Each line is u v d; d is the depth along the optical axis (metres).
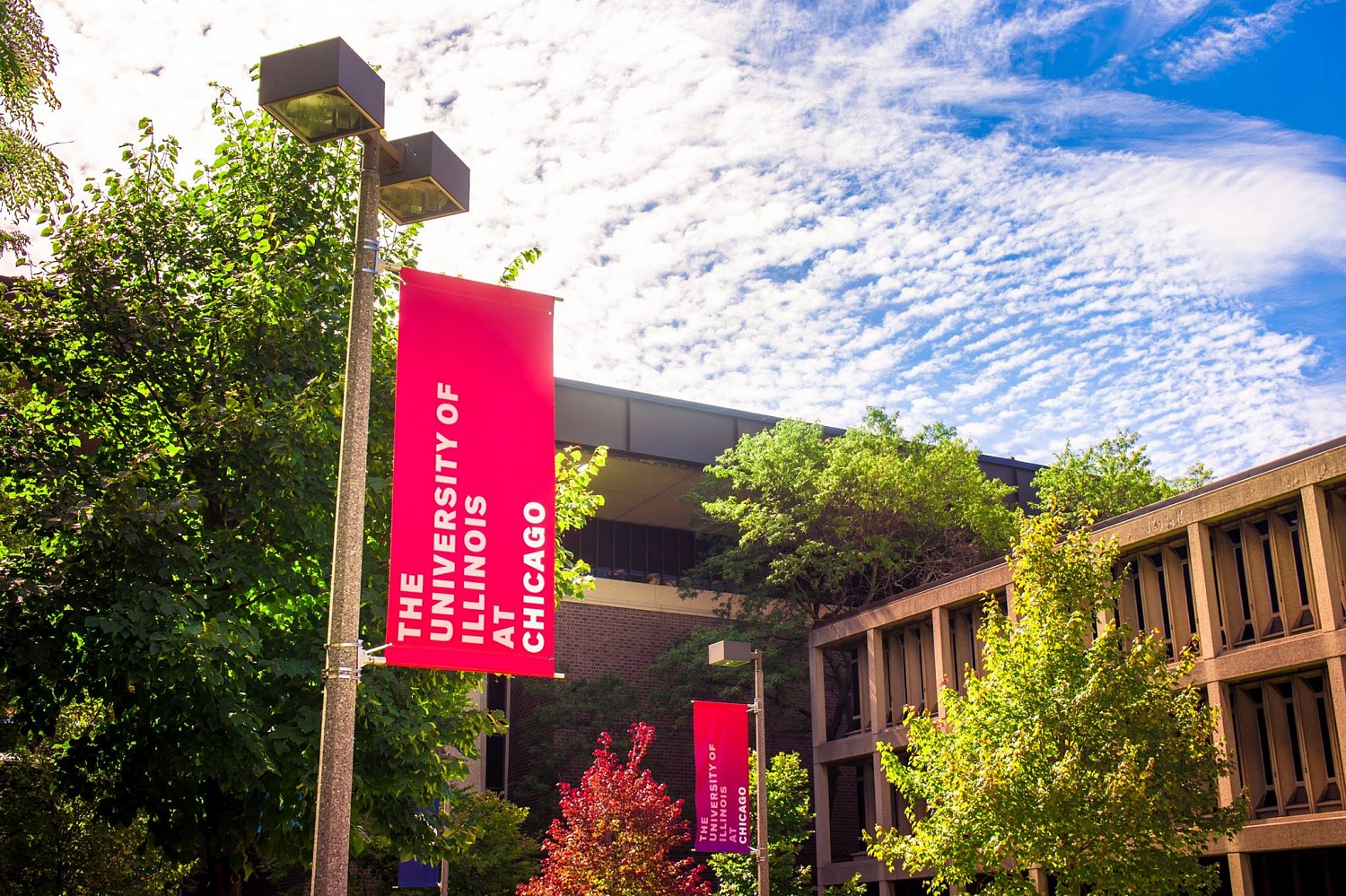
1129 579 30.30
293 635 15.55
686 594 47.22
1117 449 49.06
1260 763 26.73
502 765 44.47
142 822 16.00
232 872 16.44
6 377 15.05
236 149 17.41
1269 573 27.28
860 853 39.75
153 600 13.45
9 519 14.45
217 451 15.34
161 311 15.59
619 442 45.94
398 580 9.56
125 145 16.88
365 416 9.55
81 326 15.58
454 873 32.97
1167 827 20.23
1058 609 22.42
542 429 10.29
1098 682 20.92
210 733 13.98
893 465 42.28
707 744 27.66
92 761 15.39
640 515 53.03
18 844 15.25
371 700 14.38
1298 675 26.14
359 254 9.79
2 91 16.89
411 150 10.05
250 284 15.78
